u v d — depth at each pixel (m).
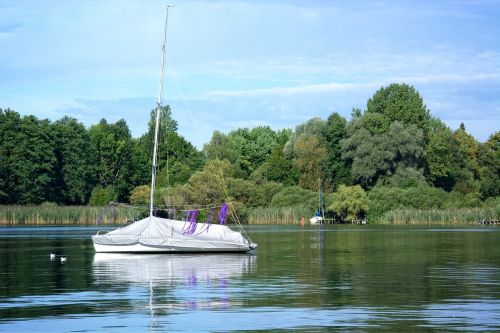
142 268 51.16
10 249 70.88
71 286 40.75
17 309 32.78
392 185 174.50
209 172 135.00
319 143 189.25
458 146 196.50
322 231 115.31
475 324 29.09
